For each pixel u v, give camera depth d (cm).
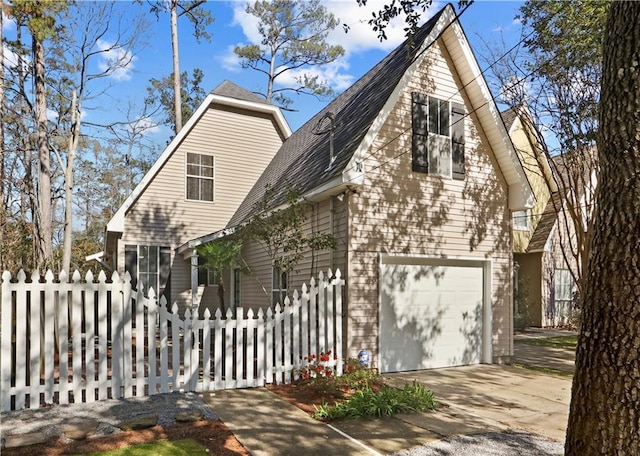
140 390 640
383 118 855
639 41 262
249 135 1759
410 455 441
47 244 1216
